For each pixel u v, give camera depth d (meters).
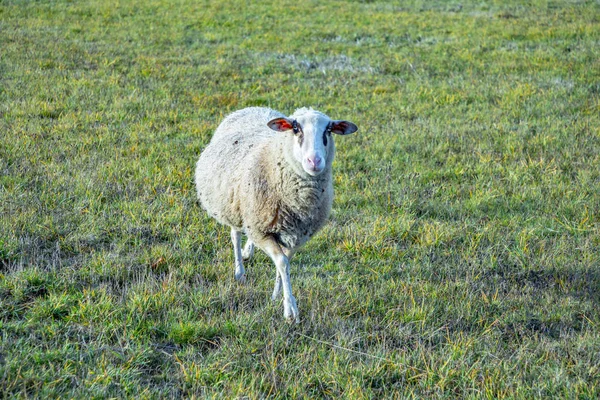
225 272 9.63
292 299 8.32
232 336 7.83
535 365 7.46
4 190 11.51
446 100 19.80
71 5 34.09
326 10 35.06
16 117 16.31
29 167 12.83
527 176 13.84
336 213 11.98
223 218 9.50
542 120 17.67
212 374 6.96
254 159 8.77
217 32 29.45
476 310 8.77
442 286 9.45
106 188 12.18
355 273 9.84
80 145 14.48
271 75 22.53
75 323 7.77
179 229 10.91
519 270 10.16
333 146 8.80
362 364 7.34
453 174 14.05
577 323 8.58
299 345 7.79
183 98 19.17
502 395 6.84
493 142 16.14
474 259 10.37
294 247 8.95
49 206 11.16
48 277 8.82
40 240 10.04
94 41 26.75
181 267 9.57
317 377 7.07
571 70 22.64
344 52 26.19
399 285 9.39
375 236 10.91
